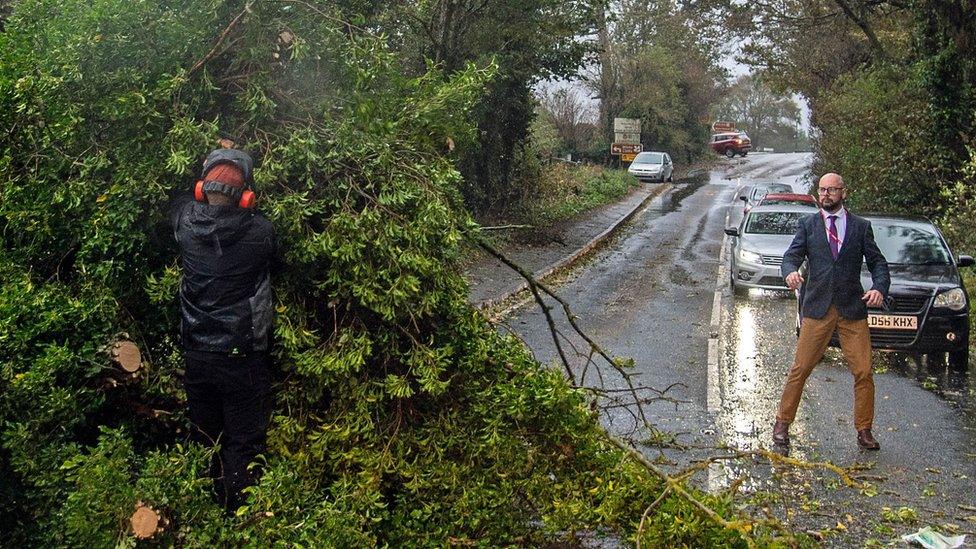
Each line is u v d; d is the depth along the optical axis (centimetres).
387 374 401
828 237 696
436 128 457
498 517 405
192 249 378
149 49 404
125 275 405
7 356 368
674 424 744
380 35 436
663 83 5425
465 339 425
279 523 363
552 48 2039
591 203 3228
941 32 1872
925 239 1111
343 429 392
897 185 2030
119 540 343
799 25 2452
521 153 2406
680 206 3591
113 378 387
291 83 433
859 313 688
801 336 698
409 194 407
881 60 2223
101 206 395
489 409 411
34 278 400
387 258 401
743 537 364
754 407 811
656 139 5762
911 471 639
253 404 385
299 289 412
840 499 579
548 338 1094
